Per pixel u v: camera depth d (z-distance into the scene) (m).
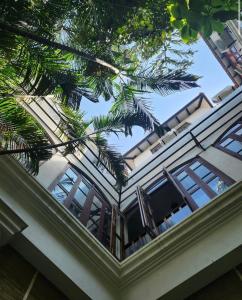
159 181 11.16
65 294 5.23
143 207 8.17
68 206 7.94
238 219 5.48
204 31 4.34
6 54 5.60
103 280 5.73
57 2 5.91
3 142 4.99
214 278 5.18
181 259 5.56
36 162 5.07
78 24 6.88
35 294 4.84
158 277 5.57
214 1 4.22
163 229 7.79
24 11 5.51
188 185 9.13
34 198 5.47
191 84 7.14
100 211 9.01
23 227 4.94
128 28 7.44
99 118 6.88
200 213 5.74
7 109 5.16
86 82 7.18
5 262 4.80
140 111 6.89
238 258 5.11
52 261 5.09
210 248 5.37
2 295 4.45
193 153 11.06
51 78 6.17
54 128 9.97
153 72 7.32
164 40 8.01
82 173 10.07
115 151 7.44
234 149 9.41
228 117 11.53
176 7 4.41
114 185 11.57
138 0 6.76
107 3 6.63
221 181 8.24
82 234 5.78
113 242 7.42
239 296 4.81
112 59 7.29
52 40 5.87
